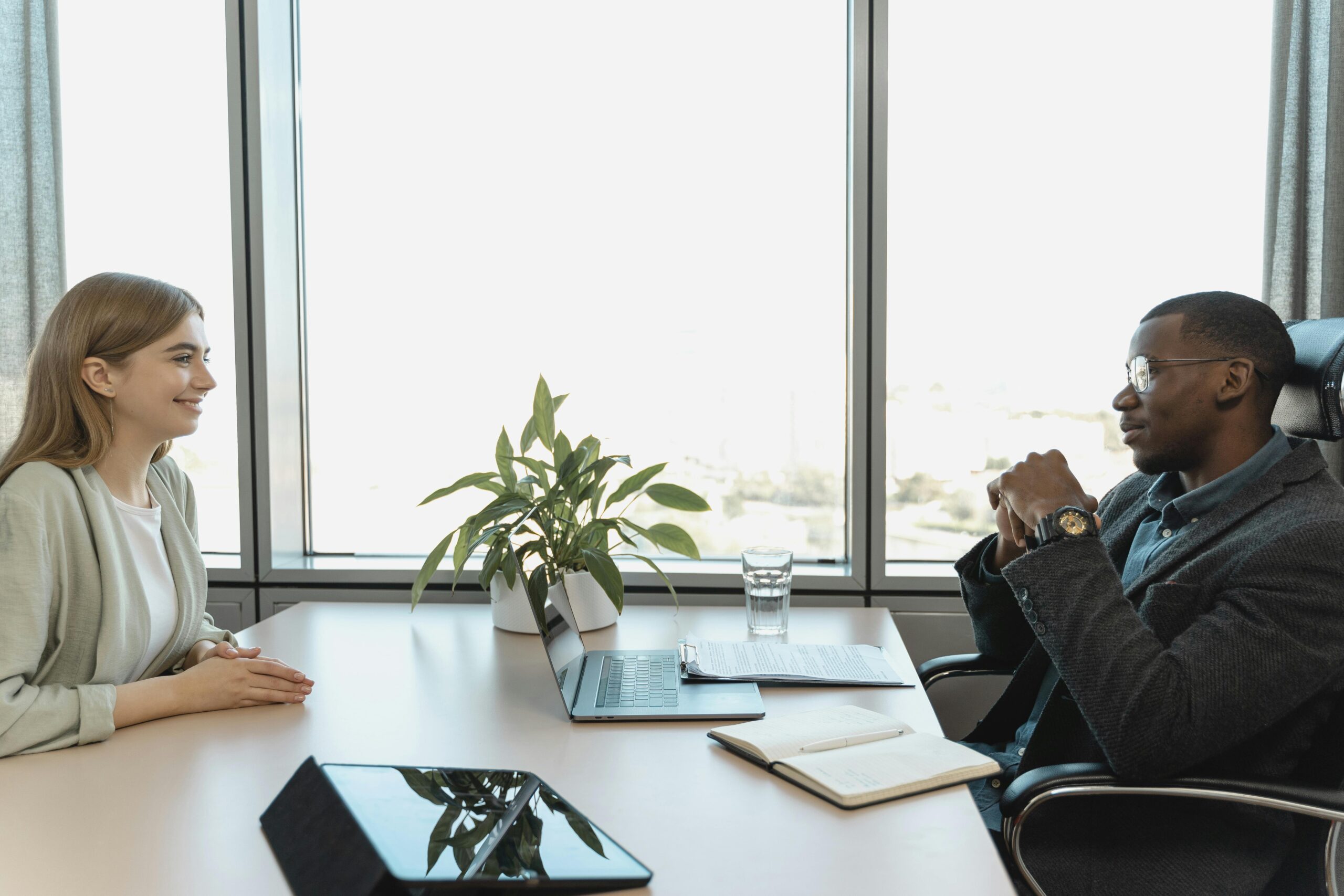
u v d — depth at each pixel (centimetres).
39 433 146
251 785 116
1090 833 136
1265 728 129
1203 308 145
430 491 246
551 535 198
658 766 121
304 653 177
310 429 247
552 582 187
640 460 241
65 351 145
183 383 151
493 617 199
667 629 196
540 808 105
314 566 239
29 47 223
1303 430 145
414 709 144
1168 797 134
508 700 149
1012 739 177
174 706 140
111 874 94
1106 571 135
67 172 241
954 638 229
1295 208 204
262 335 231
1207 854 131
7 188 226
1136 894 131
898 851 98
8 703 125
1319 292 204
